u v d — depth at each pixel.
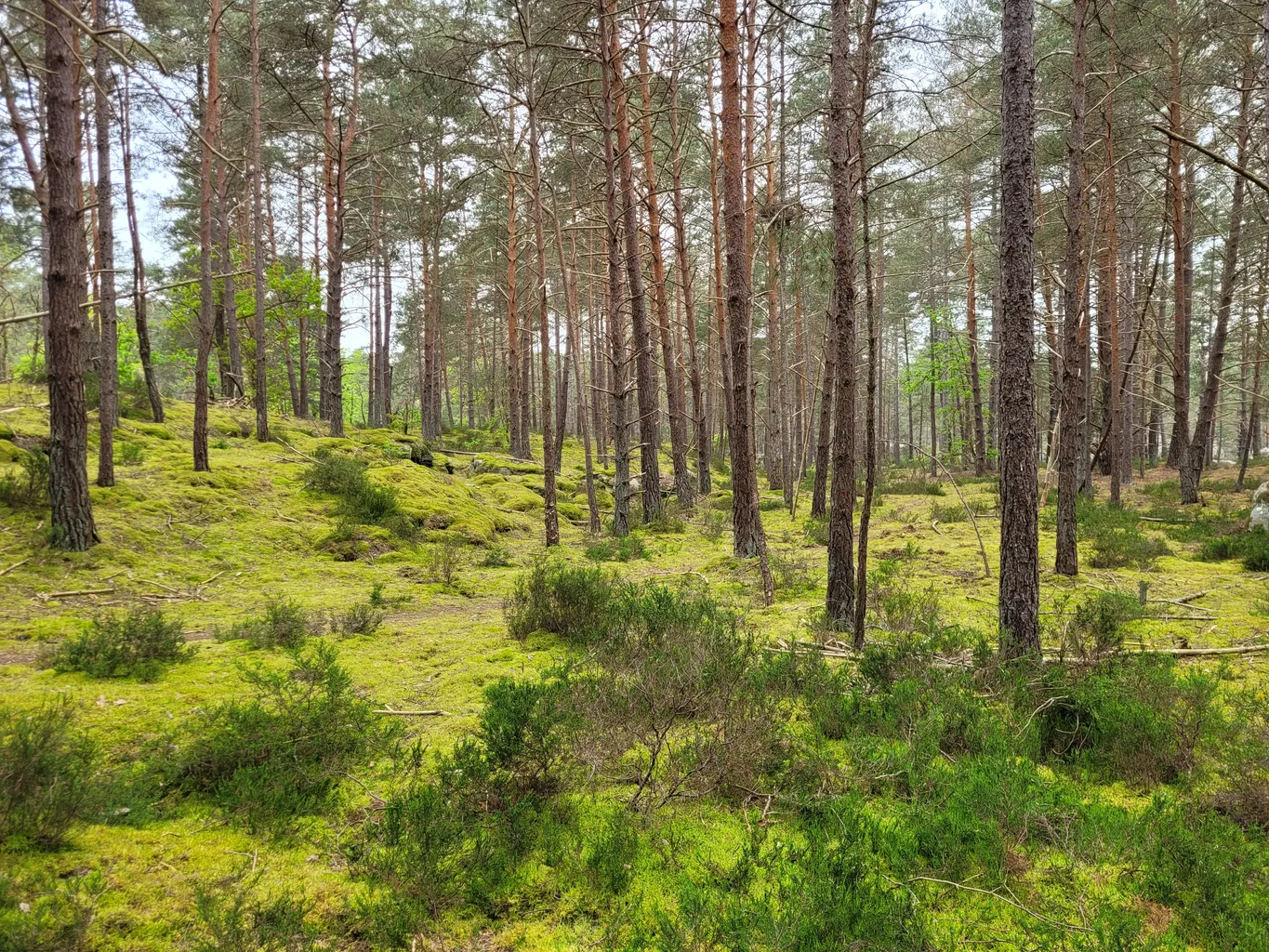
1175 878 3.15
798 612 8.63
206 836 3.50
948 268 33.47
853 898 2.90
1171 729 4.45
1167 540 13.84
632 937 2.86
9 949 2.50
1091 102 15.35
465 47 15.54
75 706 4.75
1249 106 16.62
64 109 8.83
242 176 23.47
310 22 20.45
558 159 20.09
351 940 2.87
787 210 11.56
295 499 13.78
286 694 5.06
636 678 4.98
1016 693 5.14
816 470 18.36
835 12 7.27
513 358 25.31
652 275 21.62
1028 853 3.43
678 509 19.73
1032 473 5.90
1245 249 22.69
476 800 3.78
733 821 3.80
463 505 16.38
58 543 9.34
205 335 13.80
